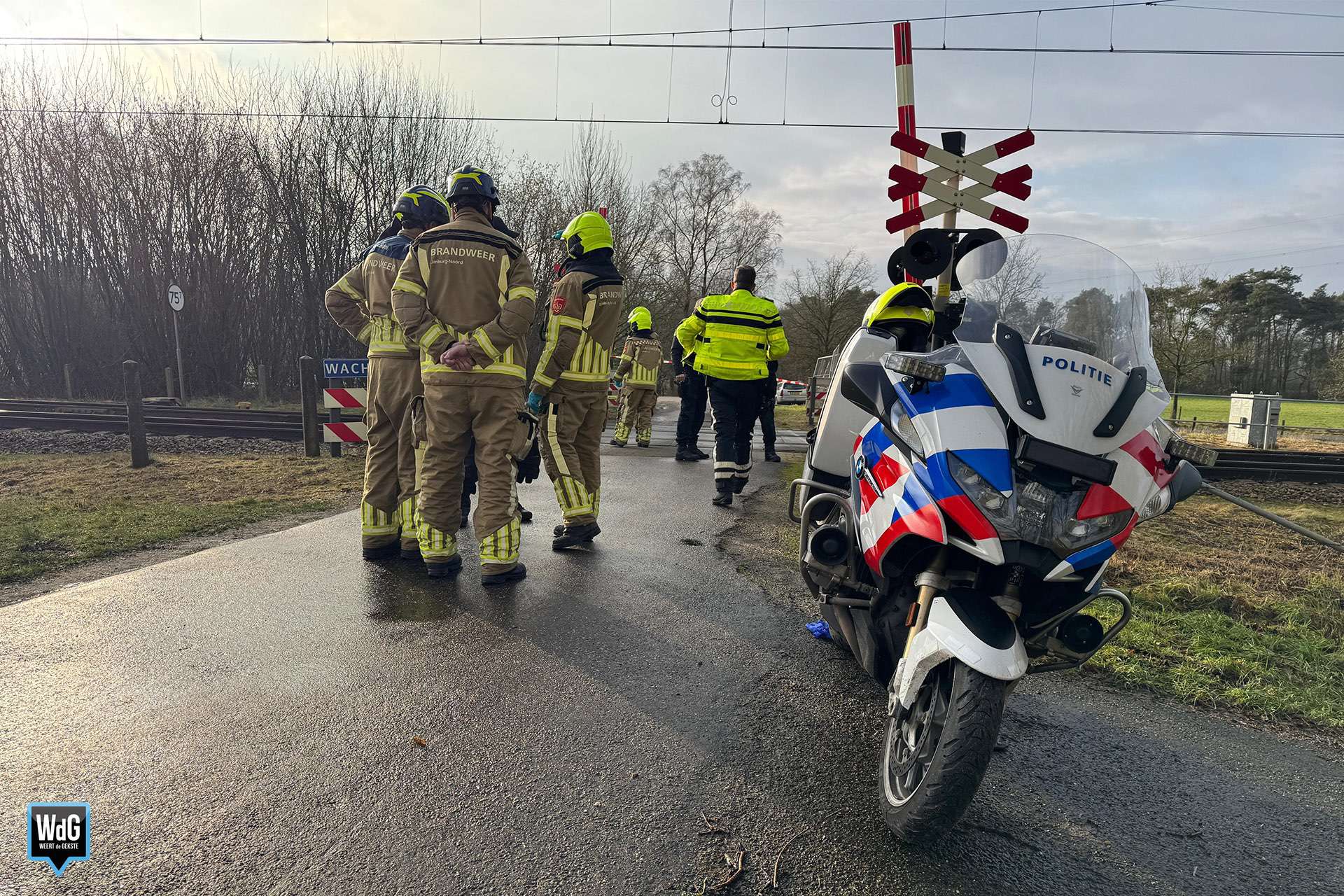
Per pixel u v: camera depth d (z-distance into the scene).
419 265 4.48
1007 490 2.22
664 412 21.61
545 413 5.47
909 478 2.49
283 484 7.72
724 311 7.11
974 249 3.03
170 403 17.22
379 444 5.06
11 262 22.80
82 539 5.30
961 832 2.50
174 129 22.78
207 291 23.48
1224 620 4.58
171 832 2.26
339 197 22.05
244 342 24.22
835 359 6.57
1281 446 18.23
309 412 9.66
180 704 3.04
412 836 2.30
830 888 2.19
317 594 4.39
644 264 33.66
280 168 22.17
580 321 5.24
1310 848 2.53
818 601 3.34
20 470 8.45
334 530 5.86
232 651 3.56
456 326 4.51
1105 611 4.68
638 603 4.46
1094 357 2.42
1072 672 3.87
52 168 22.47
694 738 2.97
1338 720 3.44
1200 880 2.34
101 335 23.53
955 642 2.17
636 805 2.52
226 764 2.63
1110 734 3.26
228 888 2.04
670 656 3.74
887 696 3.24
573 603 4.40
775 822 2.48
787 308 47.88
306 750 2.74
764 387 7.39
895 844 2.40
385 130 21.91
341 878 2.11
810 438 4.23
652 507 7.14
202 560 5.00
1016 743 3.15
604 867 2.21
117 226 23.00
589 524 5.54
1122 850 2.47
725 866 2.25
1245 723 3.42
